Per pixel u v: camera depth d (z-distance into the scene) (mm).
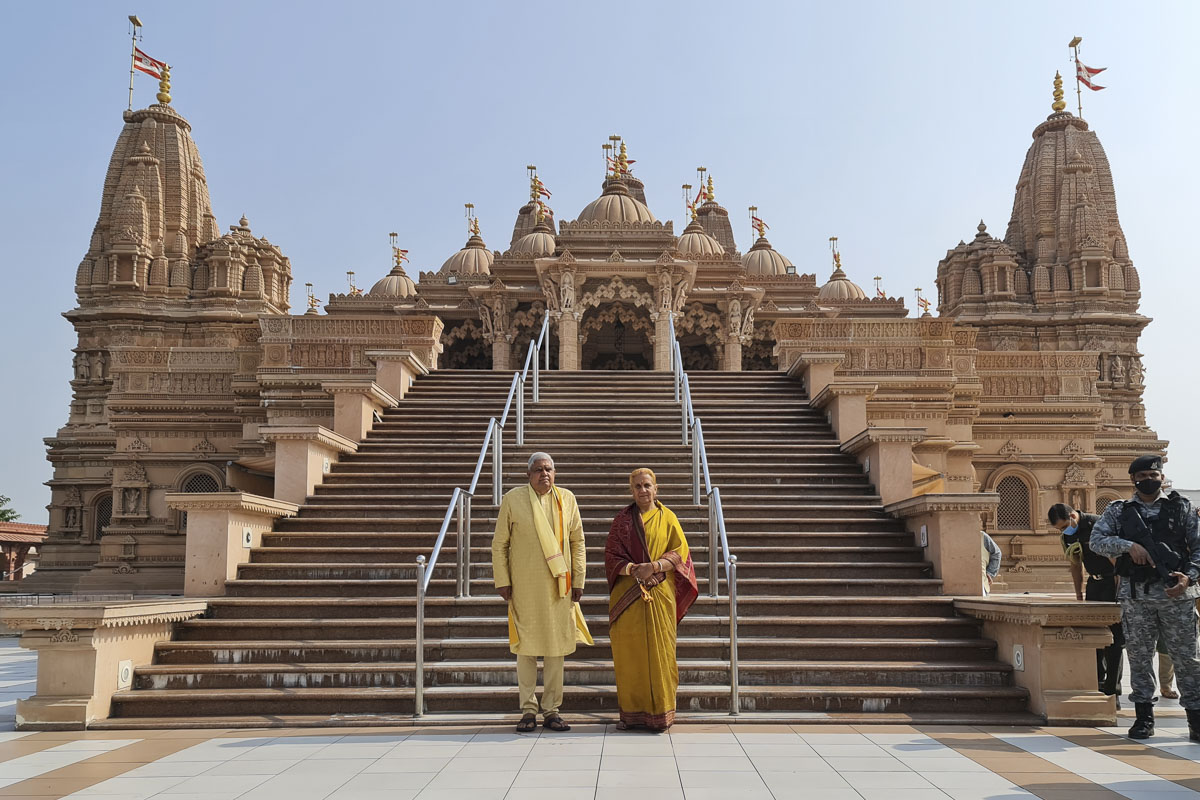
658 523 7453
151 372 26266
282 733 7262
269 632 8922
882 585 9789
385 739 6965
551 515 7520
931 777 5719
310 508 11578
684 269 31625
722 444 13680
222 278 41625
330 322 19984
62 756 6480
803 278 39656
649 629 7160
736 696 7672
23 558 47500
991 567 10938
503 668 8211
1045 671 7621
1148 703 7039
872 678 8219
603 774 5781
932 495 9922
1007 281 41250
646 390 16500
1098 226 41000
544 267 31438
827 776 5734
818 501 12016
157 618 8445
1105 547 7246
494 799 5191
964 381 21453
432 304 38812
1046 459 26219
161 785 5602
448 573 10078
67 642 7641
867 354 20234
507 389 16438
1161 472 7262
